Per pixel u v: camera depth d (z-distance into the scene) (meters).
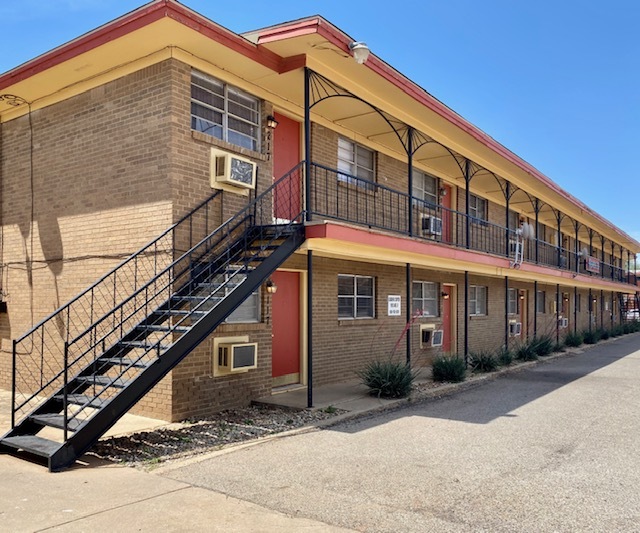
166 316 7.91
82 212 9.54
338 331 12.41
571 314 28.89
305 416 8.71
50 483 5.48
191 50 8.65
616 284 29.16
